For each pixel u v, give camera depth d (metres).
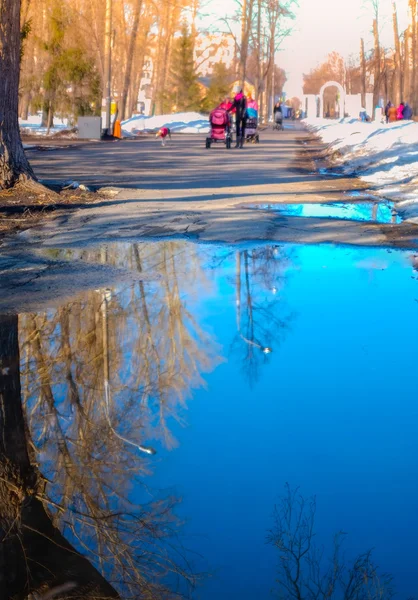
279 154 28.11
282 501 3.07
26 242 9.45
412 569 2.57
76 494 3.16
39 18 43.38
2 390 4.46
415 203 12.67
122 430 3.85
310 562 2.61
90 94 43.03
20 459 3.51
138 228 10.50
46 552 2.73
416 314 6.29
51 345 5.32
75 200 13.12
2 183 13.05
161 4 66.88
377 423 4.00
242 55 63.81
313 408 4.19
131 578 2.58
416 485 3.24
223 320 5.93
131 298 6.68
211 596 2.44
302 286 7.21
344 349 5.30
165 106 72.81
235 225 10.73
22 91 44.28
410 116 52.41
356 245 9.38
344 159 23.58
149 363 4.92
